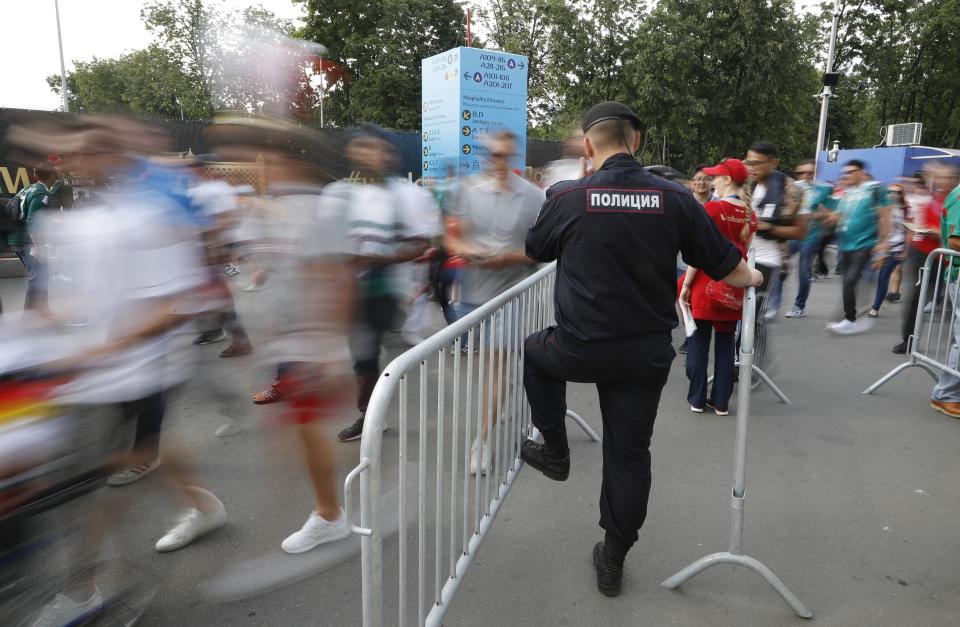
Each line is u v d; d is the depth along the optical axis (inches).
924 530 112.0
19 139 80.9
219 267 104.9
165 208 85.4
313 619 88.5
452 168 275.0
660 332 86.6
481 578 98.3
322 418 100.1
